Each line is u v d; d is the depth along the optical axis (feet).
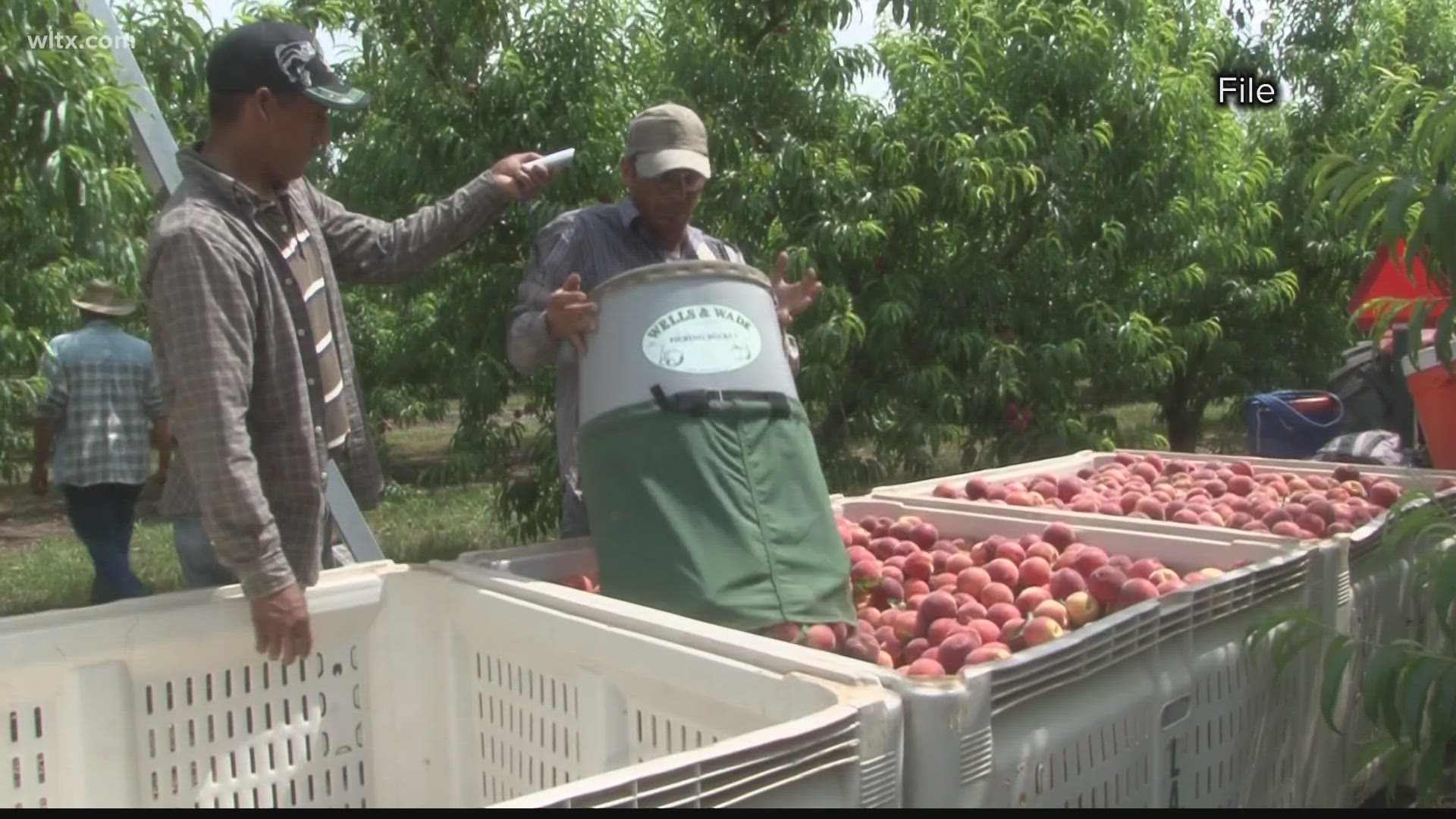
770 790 3.91
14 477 33.60
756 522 6.30
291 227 6.91
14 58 12.14
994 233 21.24
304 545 6.59
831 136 20.31
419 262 8.10
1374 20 34.76
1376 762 8.56
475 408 20.77
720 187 19.48
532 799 3.38
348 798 6.60
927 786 4.42
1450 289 6.81
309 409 6.72
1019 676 4.81
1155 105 21.07
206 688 6.11
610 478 6.47
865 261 20.33
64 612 5.70
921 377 20.07
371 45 19.57
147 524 29.35
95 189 12.86
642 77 21.24
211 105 6.72
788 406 6.71
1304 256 31.35
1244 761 6.73
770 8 19.75
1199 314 28.40
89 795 5.75
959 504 10.05
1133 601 7.11
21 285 16.65
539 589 6.04
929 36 21.43
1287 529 8.95
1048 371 20.58
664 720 5.26
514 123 19.45
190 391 5.85
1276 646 6.66
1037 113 20.83
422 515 29.96
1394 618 8.95
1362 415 22.50
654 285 6.73
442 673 6.73
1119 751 5.55
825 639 6.11
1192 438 32.09
